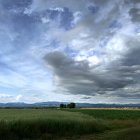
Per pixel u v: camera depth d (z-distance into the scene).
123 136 19.70
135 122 37.88
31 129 22.11
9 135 19.86
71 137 22.52
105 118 49.56
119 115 60.94
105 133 25.14
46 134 22.44
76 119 28.88
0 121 21.92
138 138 18.02
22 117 27.66
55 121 25.19
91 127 26.80
